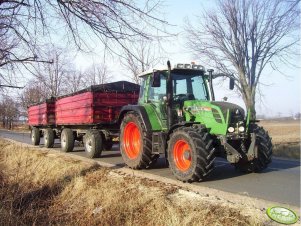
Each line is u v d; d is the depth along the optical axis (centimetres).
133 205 581
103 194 655
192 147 735
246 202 574
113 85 1255
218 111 784
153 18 525
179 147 782
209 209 527
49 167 931
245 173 859
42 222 596
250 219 491
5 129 4638
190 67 891
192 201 579
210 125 791
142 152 894
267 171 893
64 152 1413
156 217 528
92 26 531
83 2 517
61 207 661
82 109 1269
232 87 935
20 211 644
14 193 731
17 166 1043
